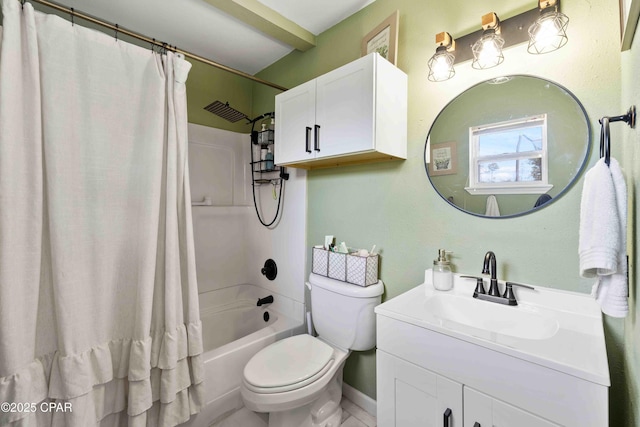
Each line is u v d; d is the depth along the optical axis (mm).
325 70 1829
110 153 1132
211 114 2240
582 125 941
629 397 755
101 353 1090
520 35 1065
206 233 2197
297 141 1532
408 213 1396
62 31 1027
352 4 1596
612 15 890
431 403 875
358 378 1621
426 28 1336
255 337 1650
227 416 1515
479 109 1166
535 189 1032
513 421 719
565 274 972
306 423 1323
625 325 817
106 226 1119
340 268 1513
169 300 1210
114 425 1153
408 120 1394
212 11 1612
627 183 786
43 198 1003
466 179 1202
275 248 2152
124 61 1165
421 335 898
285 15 1688
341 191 1704
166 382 1186
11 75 917
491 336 784
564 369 647
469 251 1194
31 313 946
